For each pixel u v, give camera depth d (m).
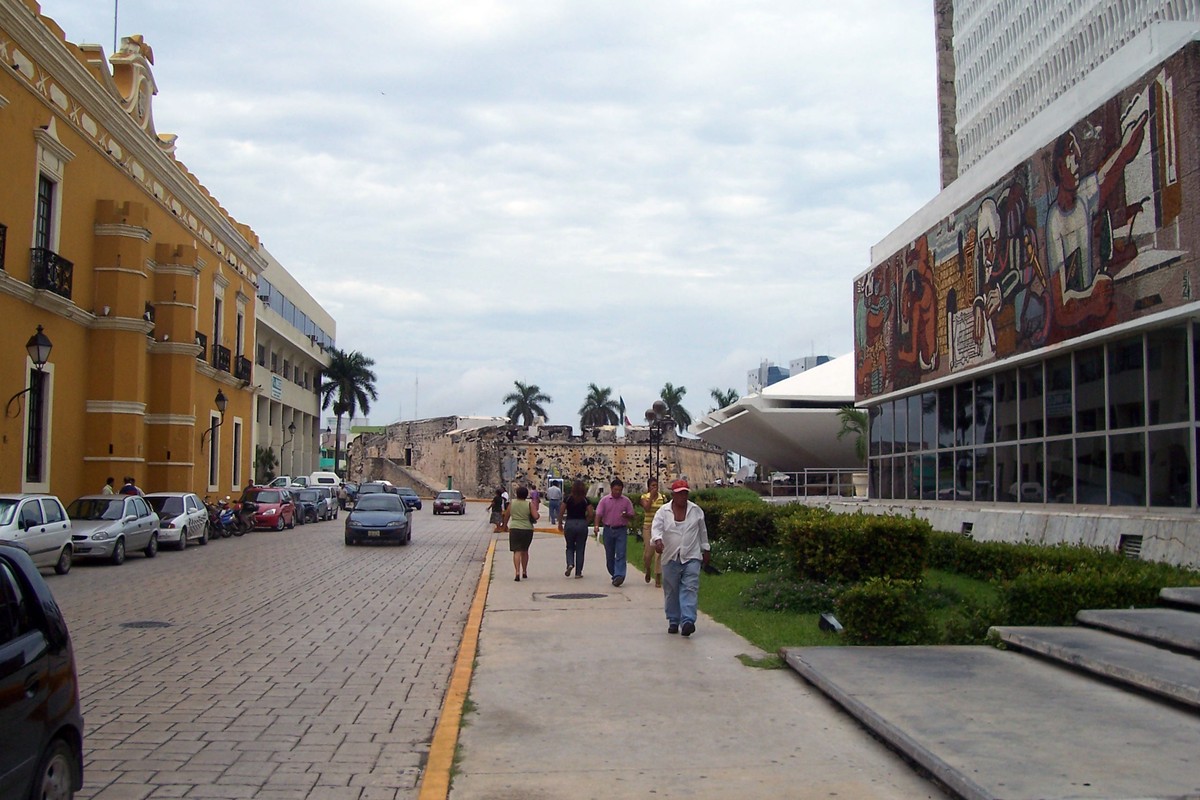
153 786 5.76
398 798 5.59
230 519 31.50
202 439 36.25
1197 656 7.39
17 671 4.49
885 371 26.12
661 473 76.88
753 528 18.58
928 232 22.81
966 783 5.03
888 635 9.30
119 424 28.12
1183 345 13.40
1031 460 18.05
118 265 28.20
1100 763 5.35
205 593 15.93
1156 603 9.52
